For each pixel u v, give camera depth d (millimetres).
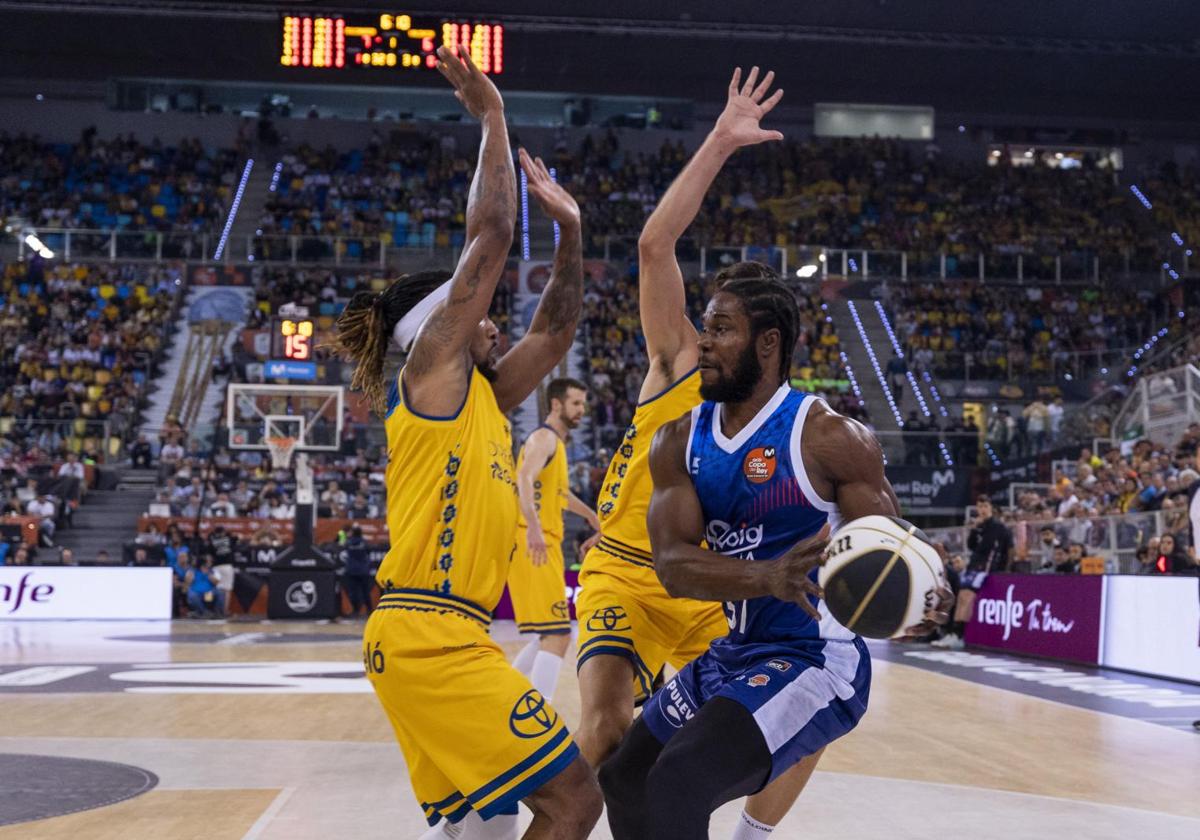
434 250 26219
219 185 29734
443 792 2756
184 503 18797
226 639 13469
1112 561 12172
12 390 22328
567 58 30328
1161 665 9594
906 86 32438
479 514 2723
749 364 2701
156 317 24453
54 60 30578
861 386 23922
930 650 12703
